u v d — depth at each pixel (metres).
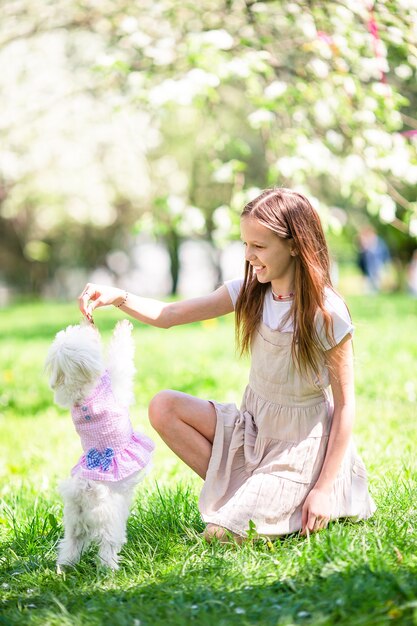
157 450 5.36
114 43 8.08
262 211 3.40
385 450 4.82
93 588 3.10
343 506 3.47
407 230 6.23
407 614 2.51
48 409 6.89
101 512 3.26
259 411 3.60
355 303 14.45
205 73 5.68
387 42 5.82
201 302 3.81
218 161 6.66
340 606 2.61
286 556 3.14
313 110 6.30
